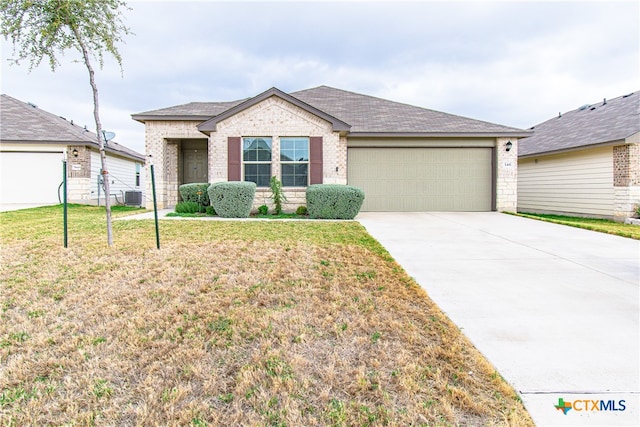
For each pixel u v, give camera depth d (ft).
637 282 14.16
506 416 6.52
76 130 51.70
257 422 6.37
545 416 6.55
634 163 35.63
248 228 26.35
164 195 42.75
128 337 9.36
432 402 6.90
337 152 37.09
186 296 12.20
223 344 9.05
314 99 51.08
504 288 13.46
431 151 41.47
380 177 41.37
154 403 6.86
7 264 15.51
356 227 27.43
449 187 41.63
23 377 7.68
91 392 7.19
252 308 11.23
